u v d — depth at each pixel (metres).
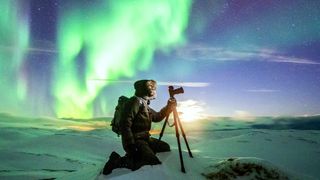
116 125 2.67
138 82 2.80
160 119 2.88
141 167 2.46
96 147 5.75
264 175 2.62
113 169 2.52
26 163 4.64
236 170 2.63
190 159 2.75
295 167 3.71
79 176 3.01
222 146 4.84
